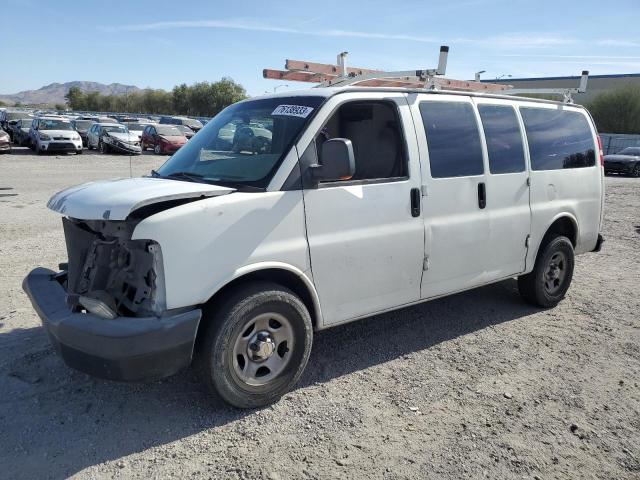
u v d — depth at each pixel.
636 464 3.14
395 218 4.11
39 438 3.20
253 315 3.42
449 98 4.61
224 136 4.14
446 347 4.69
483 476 2.98
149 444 3.18
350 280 3.92
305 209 3.62
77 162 23.33
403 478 2.95
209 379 3.35
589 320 5.44
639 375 4.23
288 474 2.95
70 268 3.64
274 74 5.60
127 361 3.02
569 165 5.70
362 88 4.05
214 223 3.25
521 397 3.84
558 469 3.07
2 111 37.53
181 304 3.17
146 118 54.84
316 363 4.31
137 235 3.05
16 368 4.02
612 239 9.79
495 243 4.91
